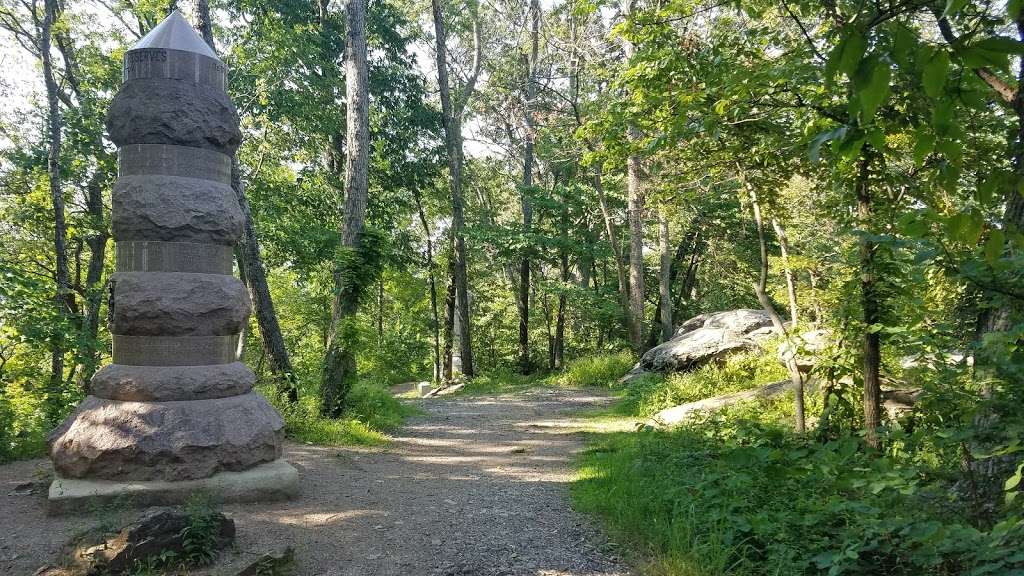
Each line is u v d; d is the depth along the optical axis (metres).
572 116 23.50
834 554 4.21
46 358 14.01
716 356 16.23
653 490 6.22
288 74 20.70
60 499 5.77
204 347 6.78
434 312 30.84
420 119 25.61
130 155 6.72
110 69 18.77
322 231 22.39
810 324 8.91
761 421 9.64
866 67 1.54
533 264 30.55
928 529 3.66
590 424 13.42
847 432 7.26
